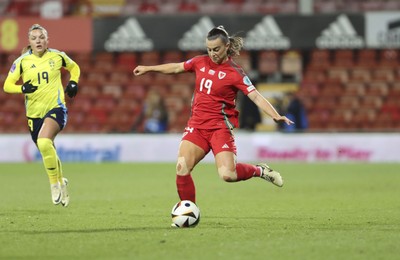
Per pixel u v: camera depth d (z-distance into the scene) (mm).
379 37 89188
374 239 27938
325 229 31094
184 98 100062
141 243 27109
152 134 84375
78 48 90375
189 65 32031
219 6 103562
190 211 31562
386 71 103188
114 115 98375
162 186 55344
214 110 31406
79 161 83812
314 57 104125
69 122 97438
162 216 36469
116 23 90375
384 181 59562
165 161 84000
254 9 103562
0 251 25625
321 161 82688
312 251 25188
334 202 43781
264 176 33156
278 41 89812
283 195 48594
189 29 90188
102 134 84062
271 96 101500
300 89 101438
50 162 35375
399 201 44219
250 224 33000
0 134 84062
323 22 89750
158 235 29203
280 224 33000
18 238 28609
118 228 31547
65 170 71562
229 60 31641
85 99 99938
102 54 104688
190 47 90125
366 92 101125
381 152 82875
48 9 95562
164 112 86938
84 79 102375
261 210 39406
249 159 83125
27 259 24109
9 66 103375
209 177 64562
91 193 49875
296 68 102500
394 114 99125
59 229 31312
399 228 31422
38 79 36469
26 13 102375
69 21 90125
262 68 102312
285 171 70375
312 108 99188
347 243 26906
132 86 101625
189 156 31531
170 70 32250
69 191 51312
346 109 99375
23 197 47062
